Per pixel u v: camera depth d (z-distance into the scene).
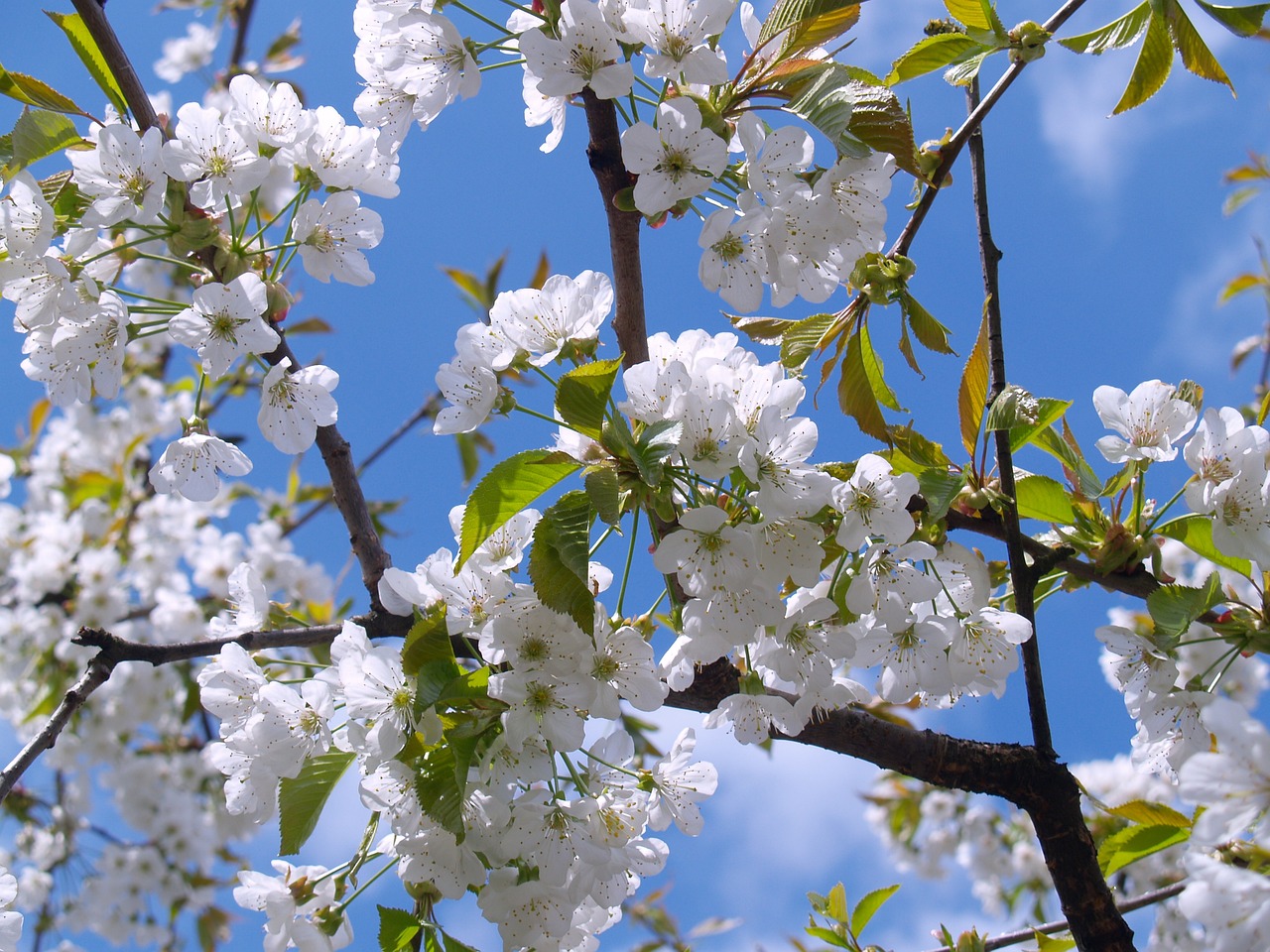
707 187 0.72
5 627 1.46
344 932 0.73
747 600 0.71
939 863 1.37
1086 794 0.76
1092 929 0.75
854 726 0.77
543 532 0.69
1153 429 0.77
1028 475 0.76
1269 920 0.66
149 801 1.53
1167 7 0.78
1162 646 0.75
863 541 0.72
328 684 0.73
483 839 0.71
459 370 0.73
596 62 0.71
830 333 0.79
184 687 1.53
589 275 0.73
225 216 0.80
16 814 1.50
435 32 0.75
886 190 0.73
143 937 1.50
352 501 0.80
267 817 0.73
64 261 0.78
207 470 0.79
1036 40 0.78
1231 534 0.75
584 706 0.70
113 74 0.79
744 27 0.75
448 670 0.70
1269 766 0.66
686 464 0.70
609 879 0.73
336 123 0.79
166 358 1.68
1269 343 1.10
